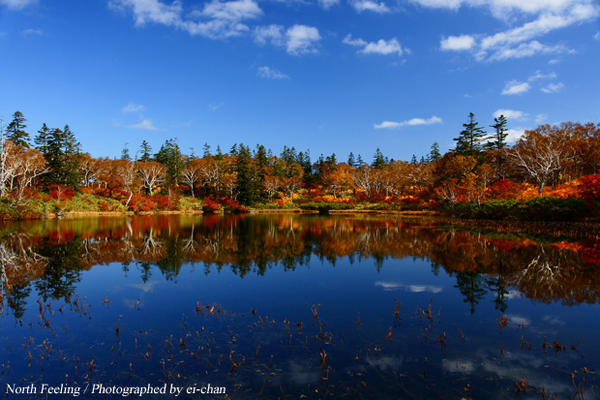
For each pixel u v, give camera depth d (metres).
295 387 4.93
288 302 9.13
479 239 20.69
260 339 6.68
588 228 22.25
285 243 20.56
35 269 13.41
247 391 4.84
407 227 29.94
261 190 81.62
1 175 39.25
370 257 15.65
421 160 118.56
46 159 54.09
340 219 43.72
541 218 27.69
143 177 67.44
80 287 10.77
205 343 6.51
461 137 58.09
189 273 12.66
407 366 5.53
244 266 13.90
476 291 9.92
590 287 10.09
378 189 75.88
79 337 6.88
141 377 5.28
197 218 46.59
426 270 12.83
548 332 6.91
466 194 39.91
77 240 21.70
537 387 4.89
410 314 8.08
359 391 4.80
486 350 6.11
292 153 111.06
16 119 55.88
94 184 67.88
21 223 34.12
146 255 16.44
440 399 4.61
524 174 42.81
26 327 7.45
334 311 8.36
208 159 82.94
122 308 8.72
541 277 11.32
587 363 5.60
